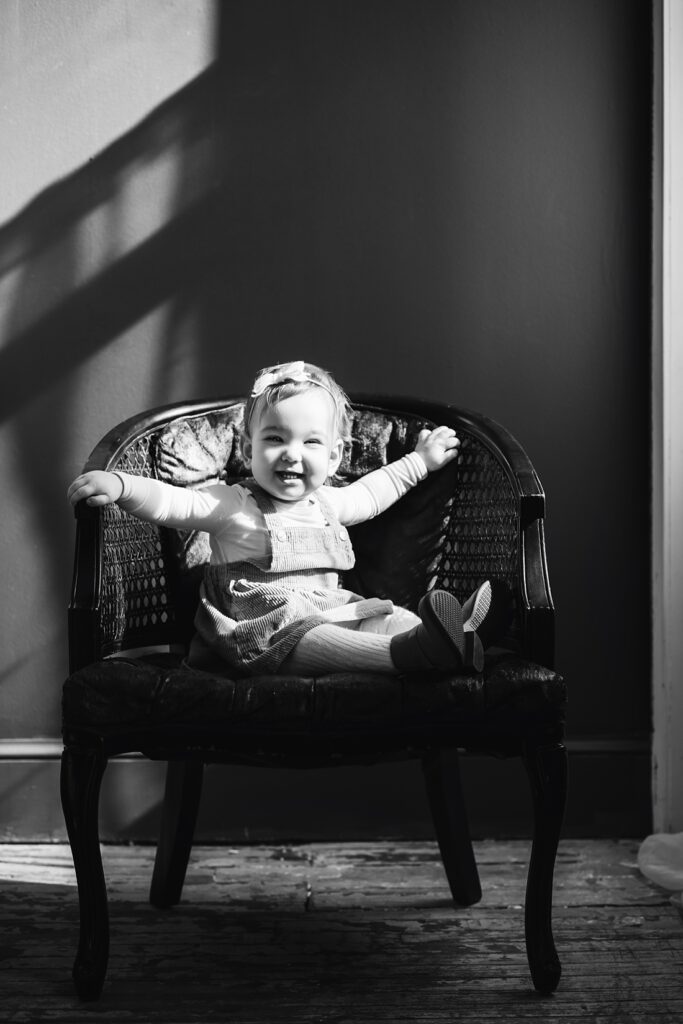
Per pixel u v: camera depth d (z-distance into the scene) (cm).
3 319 220
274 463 170
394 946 167
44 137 219
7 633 221
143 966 159
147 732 141
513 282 224
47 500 221
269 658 151
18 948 165
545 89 223
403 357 223
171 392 222
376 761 154
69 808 144
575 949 165
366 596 187
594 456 225
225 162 221
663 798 218
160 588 176
